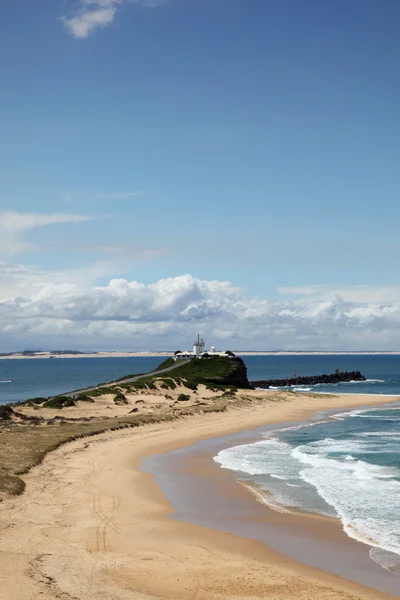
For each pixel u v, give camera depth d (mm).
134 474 41188
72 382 187375
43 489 34719
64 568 22203
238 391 114625
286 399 105812
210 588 20953
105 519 29422
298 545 26406
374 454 50906
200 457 49094
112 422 65062
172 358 155875
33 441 49719
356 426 73625
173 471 42938
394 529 28844
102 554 24125
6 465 38938
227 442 58250
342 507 32844
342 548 26062
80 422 65500
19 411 71250
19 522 27828
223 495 35500
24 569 21688
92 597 19516
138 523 29094
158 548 25359
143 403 87812
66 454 46688
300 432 67188
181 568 22938
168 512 31484
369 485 38125
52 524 27984
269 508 32625
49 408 75062
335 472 42469
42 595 19328
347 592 21031
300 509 32438
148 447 53500
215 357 139750
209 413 81312
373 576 22781
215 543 26469
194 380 118000
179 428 67125
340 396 114938
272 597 20297
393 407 99438
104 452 49062
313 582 21938
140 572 22281
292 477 40750
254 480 39781
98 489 35688
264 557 24766
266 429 69688
